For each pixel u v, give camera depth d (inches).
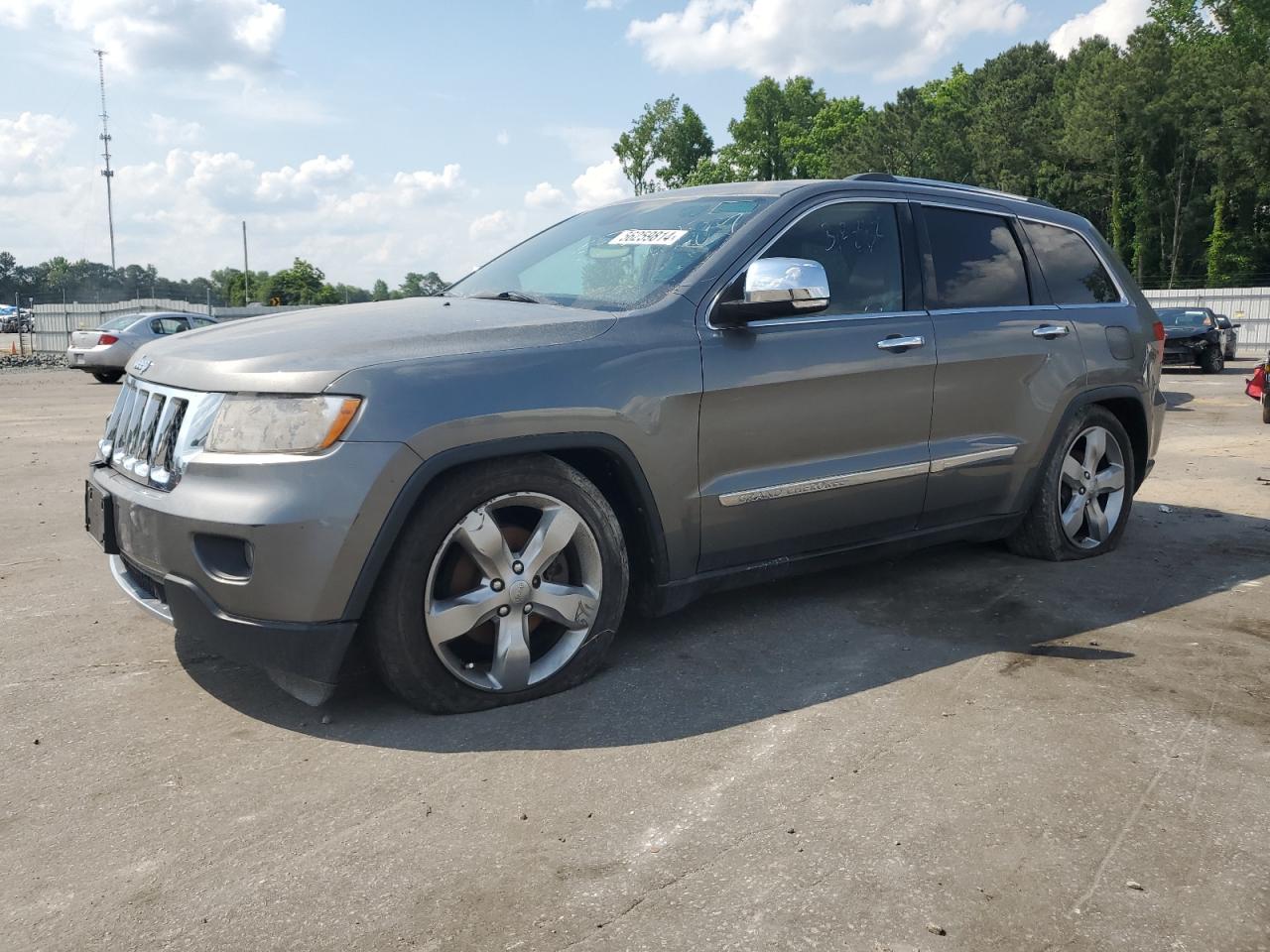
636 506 136.5
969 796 103.7
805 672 138.6
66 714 125.9
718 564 147.5
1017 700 128.8
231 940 81.2
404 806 102.4
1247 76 2214.6
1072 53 3319.4
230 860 92.9
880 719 123.1
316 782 107.7
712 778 107.9
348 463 113.4
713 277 145.9
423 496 119.4
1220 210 2354.8
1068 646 149.7
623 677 136.9
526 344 128.1
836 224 162.2
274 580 112.8
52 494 284.4
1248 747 115.3
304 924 83.2
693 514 141.2
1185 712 125.1
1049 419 187.5
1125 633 155.8
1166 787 105.7
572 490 129.3
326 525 112.4
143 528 122.6
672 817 99.7
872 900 85.7
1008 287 185.2
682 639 152.4
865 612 165.6
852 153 3142.2
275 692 132.3
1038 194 2886.3
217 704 128.8
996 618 162.7
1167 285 2556.6
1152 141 2442.2
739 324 144.5
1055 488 192.1
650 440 134.6
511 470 124.3
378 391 116.0
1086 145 2554.1
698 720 123.0
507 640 126.0
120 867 92.0
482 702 125.5
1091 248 206.5
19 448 382.6
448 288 177.3
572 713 125.2
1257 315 1508.4
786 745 115.9
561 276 160.7
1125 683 134.7
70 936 81.9
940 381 168.1
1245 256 2340.1
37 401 605.3
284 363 117.9
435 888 88.1
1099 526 202.1
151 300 1234.6
